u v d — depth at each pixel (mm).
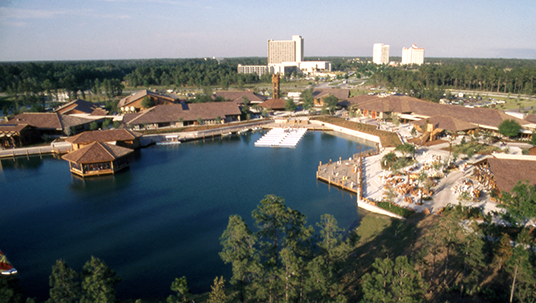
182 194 70875
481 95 194625
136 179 80562
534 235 42156
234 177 80750
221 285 32969
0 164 93438
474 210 51469
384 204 58406
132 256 48312
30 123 115562
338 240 40656
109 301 30250
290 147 107500
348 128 125438
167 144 114312
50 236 54344
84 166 82250
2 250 50406
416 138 101875
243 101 163750
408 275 30828
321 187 73062
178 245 51000
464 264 37281
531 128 96250
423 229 47938
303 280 33000
